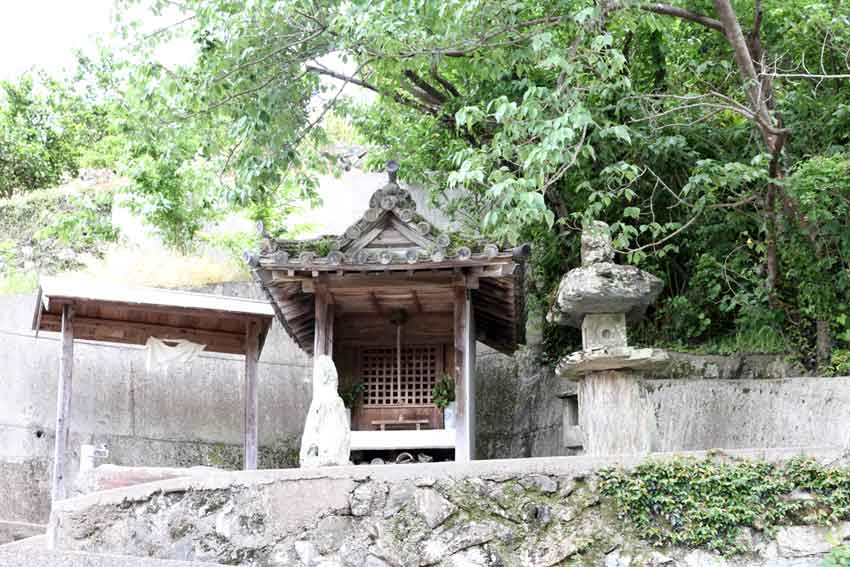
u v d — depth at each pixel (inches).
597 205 526.9
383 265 524.1
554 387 671.8
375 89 652.1
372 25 503.2
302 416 717.9
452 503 428.1
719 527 415.5
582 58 524.4
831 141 593.6
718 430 559.8
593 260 463.5
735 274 626.2
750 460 424.5
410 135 688.4
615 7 516.1
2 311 676.1
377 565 421.7
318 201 677.3
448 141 670.5
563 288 457.7
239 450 700.0
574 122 466.6
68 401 571.2
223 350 617.9
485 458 700.7
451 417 560.7
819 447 425.1
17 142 1040.8
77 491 491.8
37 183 1049.5
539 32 510.3
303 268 525.7
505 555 418.3
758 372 591.5
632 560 413.4
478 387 720.3
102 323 597.9
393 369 581.6
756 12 567.5
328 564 424.5
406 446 530.9
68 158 1073.5
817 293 572.4
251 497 436.1
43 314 606.5
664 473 424.2
